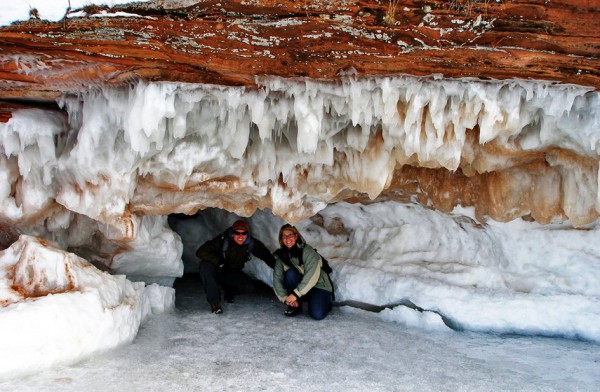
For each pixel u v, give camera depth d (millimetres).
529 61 3223
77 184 4121
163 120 3701
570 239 4684
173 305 5035
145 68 3348
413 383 3453
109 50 3211
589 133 3621
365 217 5668
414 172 4949
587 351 4051
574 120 3648
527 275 4754
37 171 4086
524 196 4504
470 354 3998
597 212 4137
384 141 4082
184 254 6562
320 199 4773
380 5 3111
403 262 5242
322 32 3197
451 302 4641
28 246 3686
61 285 3648
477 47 3195
